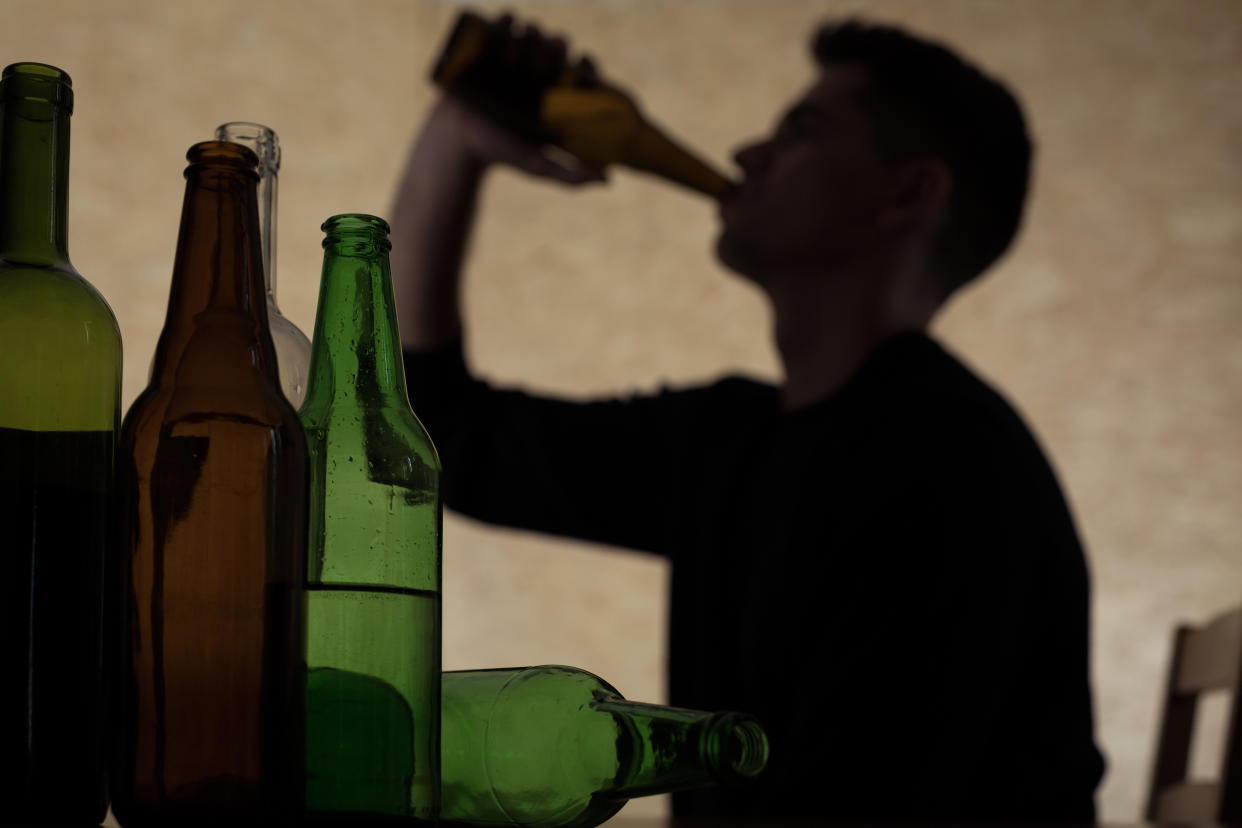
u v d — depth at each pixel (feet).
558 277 7.84
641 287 7.73
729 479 6.64
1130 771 7.07
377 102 8.32
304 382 1.50
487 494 6.98
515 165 6.45
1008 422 6.48
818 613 6.19
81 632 1.28
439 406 6.77
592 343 7.74
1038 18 7.63
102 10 8.21
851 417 6.59
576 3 8.00
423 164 6.53
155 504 1.24
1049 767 5.97
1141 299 7.45
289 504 1.24
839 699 6.03
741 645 6.34
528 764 1.34
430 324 6.66
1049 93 7.60
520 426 7.04
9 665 1.25
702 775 1.18
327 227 1.34
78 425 1.34
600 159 6.49
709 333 7.58
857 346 6.88
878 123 7.22
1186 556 7.23
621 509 6.85
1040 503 6.39
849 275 7.07
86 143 8.07
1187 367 7.38
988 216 7.30
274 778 1.22
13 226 1.37
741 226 7.48
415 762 1.30
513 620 7.57
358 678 1.30
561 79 6.27
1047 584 6.30
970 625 6.12
